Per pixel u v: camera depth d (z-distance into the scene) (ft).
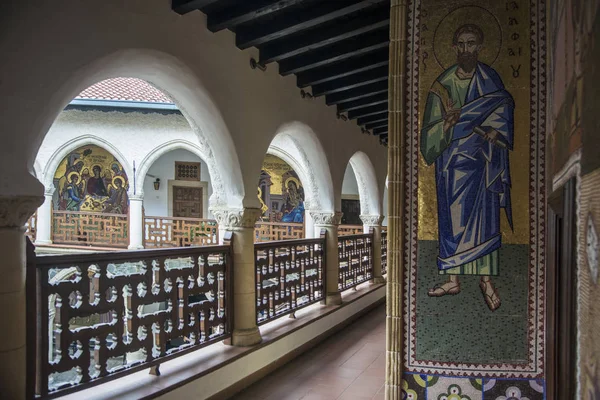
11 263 8.73
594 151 4.43
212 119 14.94
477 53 9.80
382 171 33.06
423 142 9.93
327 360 18.57
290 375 16.74
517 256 9.55
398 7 10.06
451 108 9.84
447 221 9.80
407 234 9.93
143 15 11.80
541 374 9.39
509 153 9.62
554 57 7.86
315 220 24.30
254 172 16.80
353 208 55.98
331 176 24.02
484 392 9.58
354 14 14.87
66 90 10.00
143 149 40.98
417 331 9.83
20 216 8.93
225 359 14.42
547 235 9.03
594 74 4.43
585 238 4.85
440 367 9.72
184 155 53.78
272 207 55.01
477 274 9.67
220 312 15.57
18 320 8.84
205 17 14.14
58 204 49.67
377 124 29.48
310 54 17.72
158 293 12.74
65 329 10.12
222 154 15.70
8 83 8.76
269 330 18.40
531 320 9.47
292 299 20.35
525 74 9.62
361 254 29.76
